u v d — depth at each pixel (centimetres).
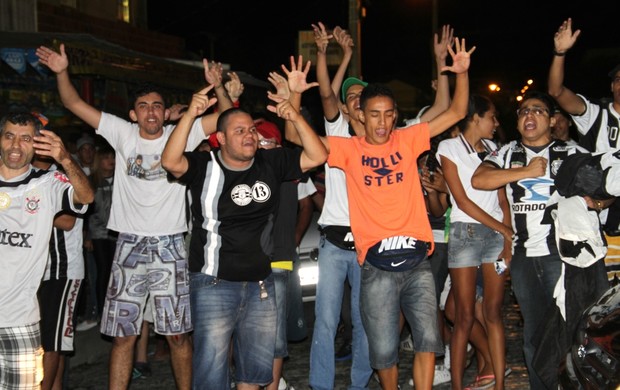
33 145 505
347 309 813
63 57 623
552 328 565
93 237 891
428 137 570
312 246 857
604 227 598
